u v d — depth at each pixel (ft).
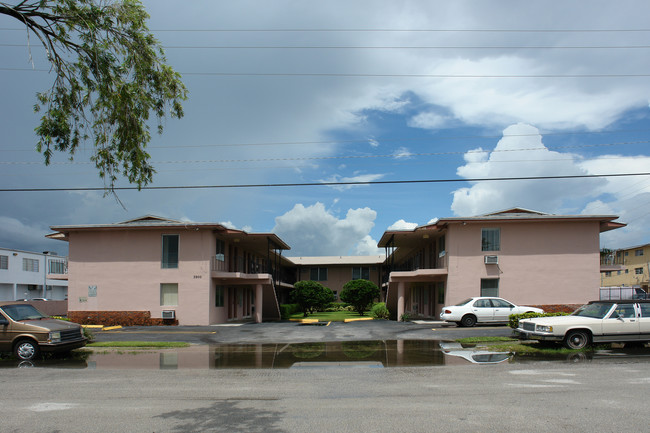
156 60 27.50
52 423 20.92
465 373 33.37
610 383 28.71
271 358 43.57
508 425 19.85
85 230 86.63
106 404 24.56
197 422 20.88
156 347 52.95
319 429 19.62
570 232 82.38
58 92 26.21
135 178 28.22
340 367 37.50
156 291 84.99
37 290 186.29
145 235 86.43
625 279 182.70
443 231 90.12
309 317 116.88
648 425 19.71
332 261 171.63
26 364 41.16
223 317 94.58
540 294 81.30
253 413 22.34
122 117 26.91
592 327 44.65
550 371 33.53
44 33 24.99
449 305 81.87
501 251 82.38
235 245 106.11
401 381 30.60
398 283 93.81
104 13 25.55
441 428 19.54
